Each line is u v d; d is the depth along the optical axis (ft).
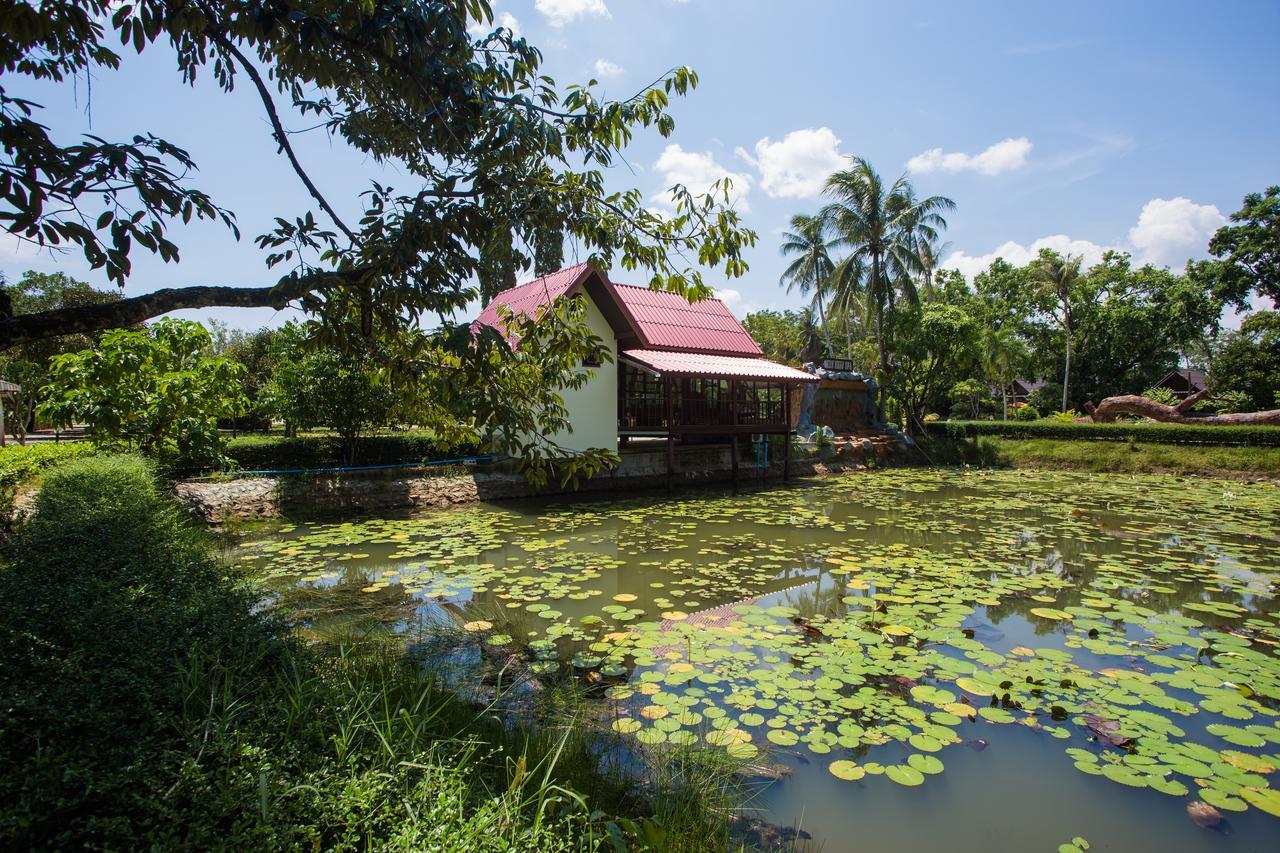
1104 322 107.34
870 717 12.44
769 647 16.25
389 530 30.81
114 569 10.99
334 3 9.07
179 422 31.40
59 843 4.80
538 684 13.55
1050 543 29.66
